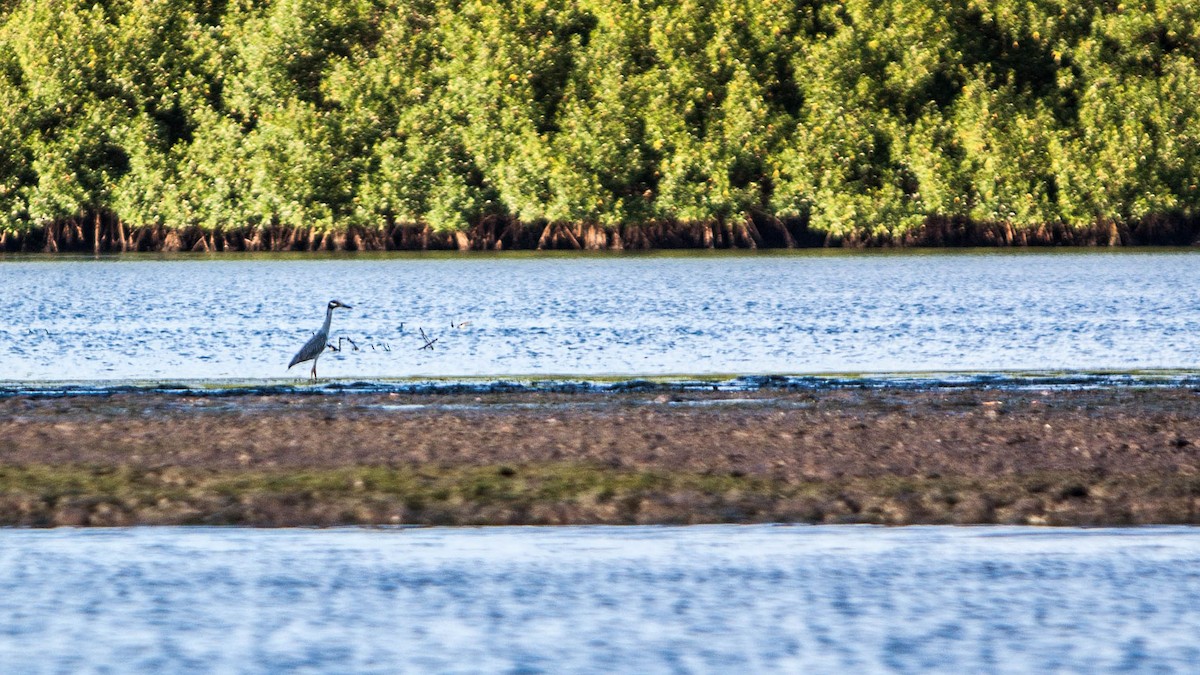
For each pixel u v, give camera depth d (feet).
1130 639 52.60
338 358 131.85
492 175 338.54
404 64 339.16
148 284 253.24
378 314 188.55
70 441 80.64
